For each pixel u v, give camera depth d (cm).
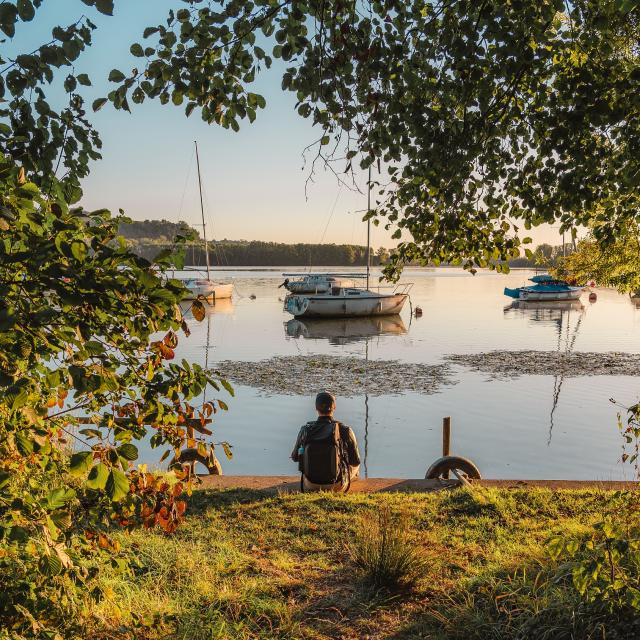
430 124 408
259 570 504
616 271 1388
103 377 221
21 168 247
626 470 1202
